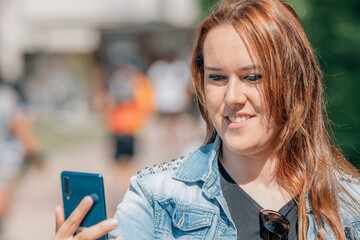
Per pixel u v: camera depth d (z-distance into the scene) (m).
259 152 2.40
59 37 23.61
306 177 2.39
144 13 23.17
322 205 2.36
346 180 2.53
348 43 4.64
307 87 2.39
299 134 2.42
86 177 2.17
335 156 2.61
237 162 2.44
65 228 2.11
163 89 16.22
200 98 2.62
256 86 2.27
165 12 23.03
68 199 2.24
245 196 2.38
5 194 7.11
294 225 2.34
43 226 8.18
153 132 17.41
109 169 12.30
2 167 7.02
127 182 9.63
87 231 2.07
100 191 2.14
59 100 24.97
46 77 25.16
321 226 2.35
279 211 2.36
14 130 7.08
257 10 2.29
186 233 2.33
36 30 23.48
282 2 2.38
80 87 25.22
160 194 2.40
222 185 2.43
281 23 2.30
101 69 23.55
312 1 4.68
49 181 11.16
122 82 9.65
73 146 15.77
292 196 2.41
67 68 25.66
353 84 4.57
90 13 23.44
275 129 2.35
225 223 2.34
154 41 24.73
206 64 2.34
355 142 4.44
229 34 2.26
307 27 4.64
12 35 22.95
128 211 2.38
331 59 4.67
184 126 16.58
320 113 2.49
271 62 2.26
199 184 2.42
